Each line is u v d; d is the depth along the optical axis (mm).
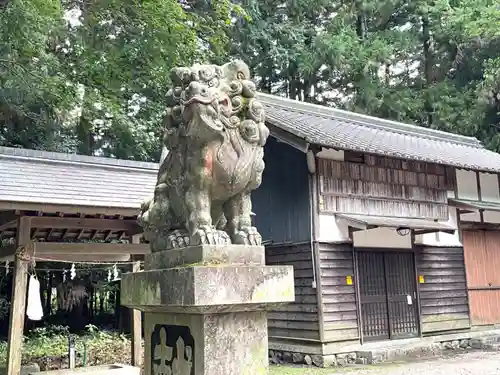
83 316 17484
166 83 15953
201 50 15836
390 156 11766
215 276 3055
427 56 24688
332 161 12281
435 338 13070
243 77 3678
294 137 11734
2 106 14281
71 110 14906
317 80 23344
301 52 21531
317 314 11406
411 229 12320
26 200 7789
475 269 14789
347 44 21141
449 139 17609
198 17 15344
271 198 12844
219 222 3725
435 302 13492
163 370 3568
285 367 11188
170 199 3848
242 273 3170
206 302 3002
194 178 3461
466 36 21312
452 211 14500
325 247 11797
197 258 3273
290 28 21562
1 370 9445
